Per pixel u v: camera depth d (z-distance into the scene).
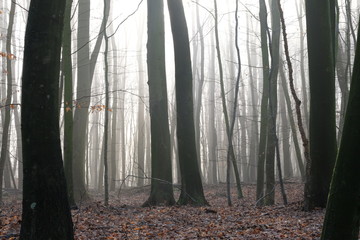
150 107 14.32
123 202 19.22
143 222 9.66
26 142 5.20
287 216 9.88
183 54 13.38
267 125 16.48
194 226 9.09
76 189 18.09
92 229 8.80
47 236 5.14
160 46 14.44
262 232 8.02
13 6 16.33
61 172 5.34
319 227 8.10
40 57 5.18
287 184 24.44
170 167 14.21
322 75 9.79
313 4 9.75
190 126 13.39
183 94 13.38
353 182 4.18
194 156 13.38
